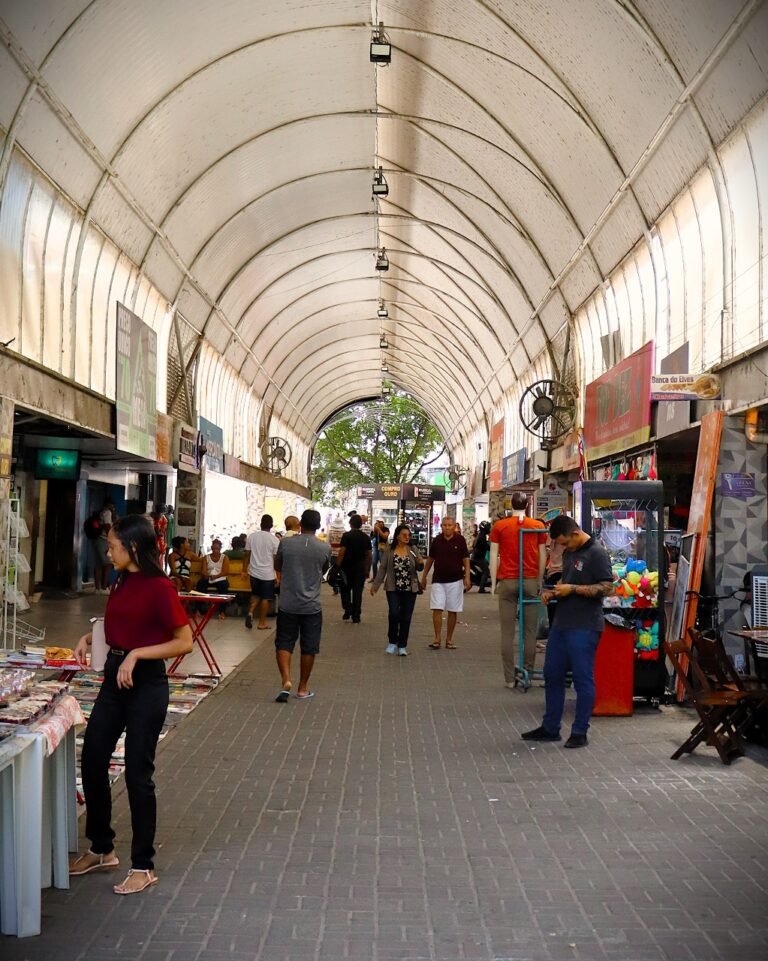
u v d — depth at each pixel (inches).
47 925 160.9
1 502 411.5
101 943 153.8
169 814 224.2
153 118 539.8
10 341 409.7
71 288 526.3
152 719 181.9
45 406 470.6
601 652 351.6
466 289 1066.1
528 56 536.4
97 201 532.7
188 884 180.2
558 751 293.1
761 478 411.5
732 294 449.1
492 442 1349.7
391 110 709.3
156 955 149.6
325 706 362.9
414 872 187.8
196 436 852.6
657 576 367.6
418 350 1568.7
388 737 310.7
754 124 409.1
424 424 2736.2
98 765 184.7
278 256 977.5
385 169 818.8
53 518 789.2
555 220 706.8
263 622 619.5
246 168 717.3
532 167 660.7
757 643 313.7
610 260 658.8
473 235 882.8
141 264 655.1
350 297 1278.3
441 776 262.1
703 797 242.2
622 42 456.8
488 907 170.4
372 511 2047.2
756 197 423.8
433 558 549.0
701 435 425.4
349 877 184.9
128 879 177.2
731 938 157.5
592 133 554.3
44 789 175.9
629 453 605.3
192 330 863.1
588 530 374.3
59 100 439.2
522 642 418.6
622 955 151.1
